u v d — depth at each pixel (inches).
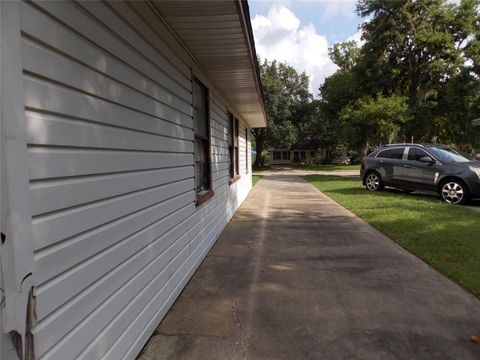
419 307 134.6
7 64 56.9
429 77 808.9
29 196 61.4
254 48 181.5
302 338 114.2
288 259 195.2
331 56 1275.8
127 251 102.1
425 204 360.5
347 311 132.1
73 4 76.2
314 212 346.3
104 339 87.9
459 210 324.5
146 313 114.9
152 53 125.6
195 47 169.9
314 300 141.9
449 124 876.0
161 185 133.0
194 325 124.3
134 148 108.3
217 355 106.2
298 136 1761.8
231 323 125.0
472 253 194.9
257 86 260.8
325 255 200.8
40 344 63.5
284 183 721.6
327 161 1897.1
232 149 357.7
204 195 203.0
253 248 219.5
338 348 108.3
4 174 56.4
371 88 869.2
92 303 82.4
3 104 56.1
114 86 95.4
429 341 111.4
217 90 266.2
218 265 188.1
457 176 372.5
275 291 151.8
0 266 56.2
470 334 115.3
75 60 76.8
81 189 78.3
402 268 177.6
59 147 70.6
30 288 60.9
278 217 323.6
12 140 57.7
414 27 831.1
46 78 67.0
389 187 485.4
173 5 124.1
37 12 64.5
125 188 101.3
